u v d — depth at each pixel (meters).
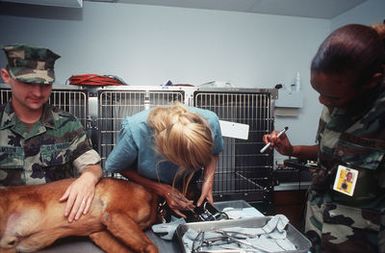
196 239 0.91
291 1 2.28
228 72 2.47
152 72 2.34
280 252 0.80
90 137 1.73
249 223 1.04
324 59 0.69
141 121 1.07
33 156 1.26
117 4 2.26
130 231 0.95
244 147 2.00
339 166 0.83
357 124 0.81
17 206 0.99
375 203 0.78
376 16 2.16
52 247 1.00
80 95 1.73
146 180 1.17
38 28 2.15
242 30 2.48
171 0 2.23
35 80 1.12
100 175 1.18
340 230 0.83
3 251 0.95
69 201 1.00
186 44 2.38
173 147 0.88
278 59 2.56
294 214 2.27
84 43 2.23
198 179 1.27
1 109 1.26
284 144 1.17
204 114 1.13
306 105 2.64
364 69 0.67
